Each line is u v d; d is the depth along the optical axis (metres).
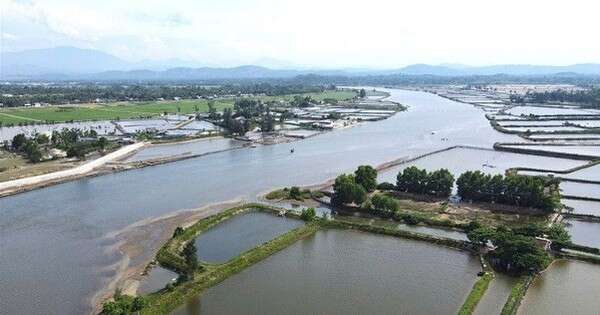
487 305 80.69
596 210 129.25
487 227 107.94
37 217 129.88
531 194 127.25
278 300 83.56
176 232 112.50
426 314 78.94
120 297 80.62
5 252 105.81
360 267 96.69
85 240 112.31
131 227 120.56
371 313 79.19
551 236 104.12
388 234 114.38
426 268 96.00
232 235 115.38
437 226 119.19
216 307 81.12
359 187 132.38
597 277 91.12
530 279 89.06
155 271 94.88
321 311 79.88
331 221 122.00
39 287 89.38
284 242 108.25
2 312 80.88
